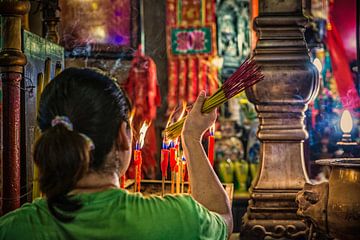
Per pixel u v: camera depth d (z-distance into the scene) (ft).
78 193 4.53
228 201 5.35
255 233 8.87
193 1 19.95
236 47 20.21
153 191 8.67
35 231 4.49
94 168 4.57
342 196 7.13
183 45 19.97
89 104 4.46
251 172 17.56
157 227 4.51
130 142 4.78
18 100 7.22
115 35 18.99
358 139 15.94
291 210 8.91
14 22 7.15
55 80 4.60
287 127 9.03
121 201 4.56
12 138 7.19
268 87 8.97
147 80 18.58
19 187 7.29
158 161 19.58
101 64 19.02
